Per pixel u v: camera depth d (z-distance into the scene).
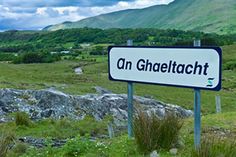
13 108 28.27
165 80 9.38
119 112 32.53
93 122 26.36
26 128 22.52
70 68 180.00
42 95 30.62
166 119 9.37
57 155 10.63
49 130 21.66
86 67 184.25
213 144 8.13
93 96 35.53
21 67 175.62
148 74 9.84
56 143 17.98
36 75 97.75
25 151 14.27
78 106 31.02
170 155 8.79
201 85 8.51
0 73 88.00
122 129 24.95
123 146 9.88
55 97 30.91
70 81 91.19
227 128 12.20
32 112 28.28
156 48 9.53
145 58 9.87
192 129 11.84
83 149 10.59
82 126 24.17
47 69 173.25
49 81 84.31
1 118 25.66
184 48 8.82
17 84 59.03
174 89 79.19
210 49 8.27
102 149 10.29
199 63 8.54
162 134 9.24
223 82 110.06
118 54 10.62
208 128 12.28
